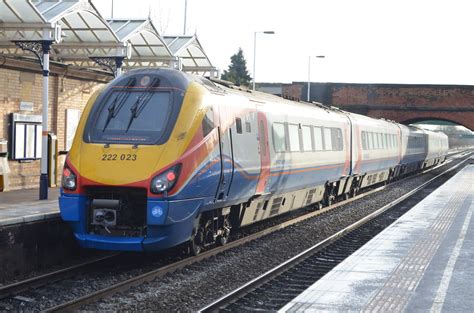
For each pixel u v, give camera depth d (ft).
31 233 36.50
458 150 508.94
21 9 51.34
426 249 43.45
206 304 30.25
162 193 34.78
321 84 171.63
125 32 64.54
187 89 38.29
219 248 42.80
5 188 61.41
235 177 41.96
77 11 55.47
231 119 41.73
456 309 28.09
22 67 64.85
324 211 69.36
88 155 36.32
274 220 61.93
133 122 37.27
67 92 73.26
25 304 29.53
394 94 169.78
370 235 54.34
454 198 83.66
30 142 66.95
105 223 35.76
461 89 167.22
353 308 28.09
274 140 50.03
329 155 66.74
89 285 33.32
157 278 34.78
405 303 29.01
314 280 35.91
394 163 116.78
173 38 75.31
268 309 29.40
